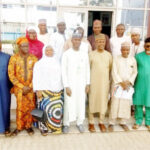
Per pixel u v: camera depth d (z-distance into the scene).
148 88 3.24
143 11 5.85
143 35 5.93
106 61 3.17
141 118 3.46
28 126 3.15
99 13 6.48
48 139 3.04
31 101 3.05
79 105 3.16
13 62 2.94
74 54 3.04
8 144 2.89
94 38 3.60
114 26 5.91
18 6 5.49
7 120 3.12
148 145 2.97
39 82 2.95
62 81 3.07
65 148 2.83
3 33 5.49
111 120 3.35
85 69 3.12
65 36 3.67
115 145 2.94
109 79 3.40
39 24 3.78
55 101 3.00
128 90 3.21
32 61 3.00
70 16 5.74
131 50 3.69
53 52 3.04
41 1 5.55
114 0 5.77
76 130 3.33
